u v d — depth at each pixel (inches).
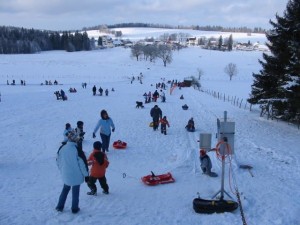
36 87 2513.5
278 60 981.2
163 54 5748.0
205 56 7037.4
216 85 3467.0
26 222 331.0
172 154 644.1
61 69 4591.5
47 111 1242.6
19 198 398.9
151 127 957.8
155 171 533.6
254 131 896.9
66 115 1165.1
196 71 5039.4
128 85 2861.7
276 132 888.3
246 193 430.0
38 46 7869.1
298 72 893.2
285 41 968.3
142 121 1066.7
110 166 559.2
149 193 430.9
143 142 762.2
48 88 2436.0
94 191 416.5
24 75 3868.1
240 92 2694.4
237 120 1074.7
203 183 471.2
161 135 847.7
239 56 7086.6
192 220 350.6
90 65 5187.0
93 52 7628.0
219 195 417.7
